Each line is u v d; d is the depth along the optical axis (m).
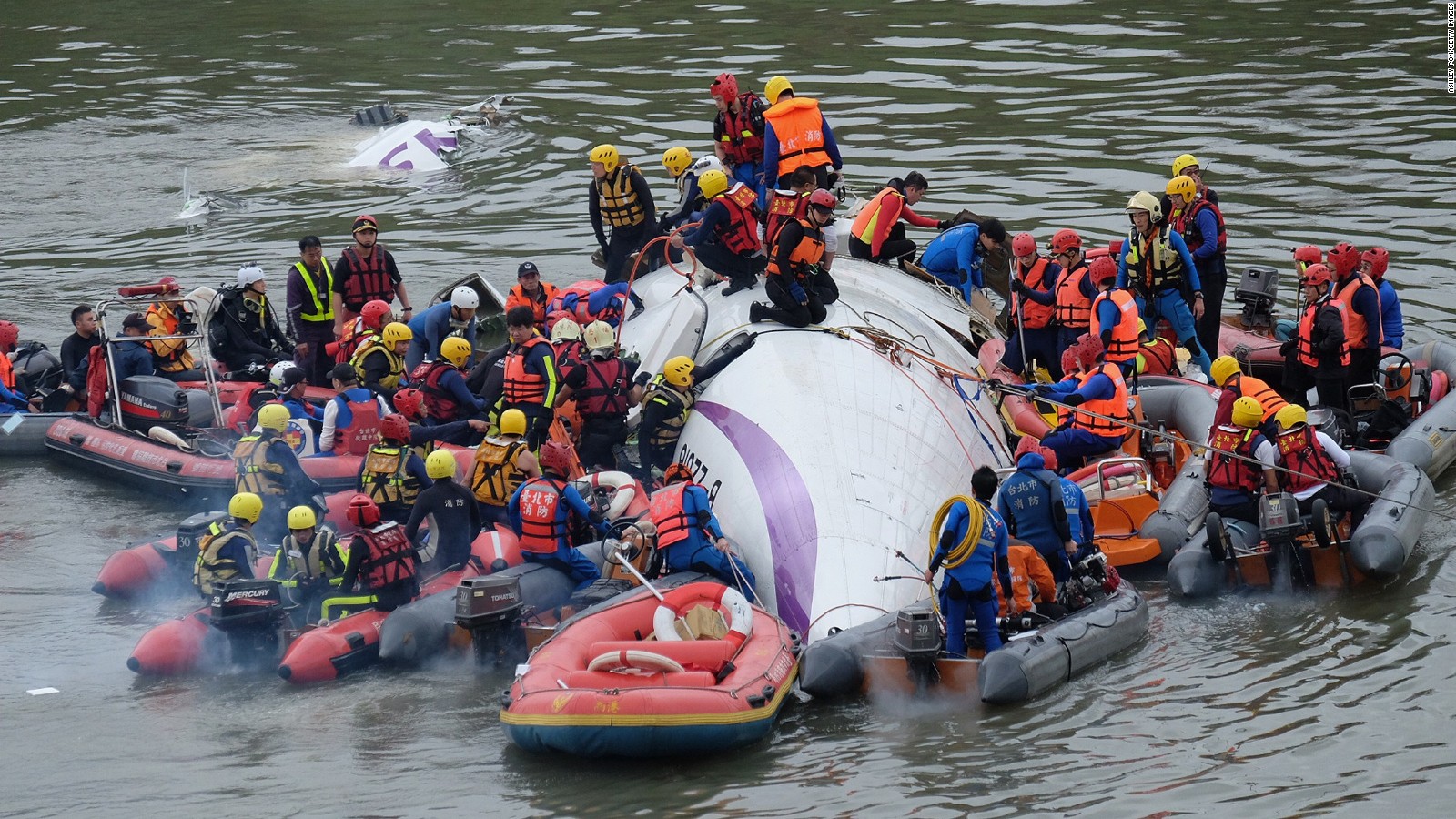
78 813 32.25
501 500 45.12
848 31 133.12
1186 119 101.38
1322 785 32.06
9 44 148.25
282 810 32.22
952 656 37.44
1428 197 83.56
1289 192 85.81
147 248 86.12
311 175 100.88
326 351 60.69
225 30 151.50
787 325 49.31
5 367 61.56
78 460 57.66
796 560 40.97
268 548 46.62
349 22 152.50
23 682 39.53
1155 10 135.62
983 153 95.94
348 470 51.50
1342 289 52.25
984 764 33.47
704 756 34.38
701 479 45.44
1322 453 43.91
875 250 58.84
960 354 52.69
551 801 32.41
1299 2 135.88
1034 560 39.62
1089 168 91.81
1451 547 45.09
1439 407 51.53
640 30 139.38
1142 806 31.33
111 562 45.12
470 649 39.97
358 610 40.44
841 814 31.38
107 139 112.19
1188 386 53.12
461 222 88.81
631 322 54.41
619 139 104.06
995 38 127.88
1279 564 42.53
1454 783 31.95
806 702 37.31
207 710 37.72
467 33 143.38
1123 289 54.97
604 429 49.62
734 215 51.62
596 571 42.12
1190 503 45.97
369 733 36.06
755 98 59.12
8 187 99.81
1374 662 38.00
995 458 47.72
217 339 62.81
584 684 34.66
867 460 43.50
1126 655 39.16
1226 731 34.69
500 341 65.38
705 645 35.44
